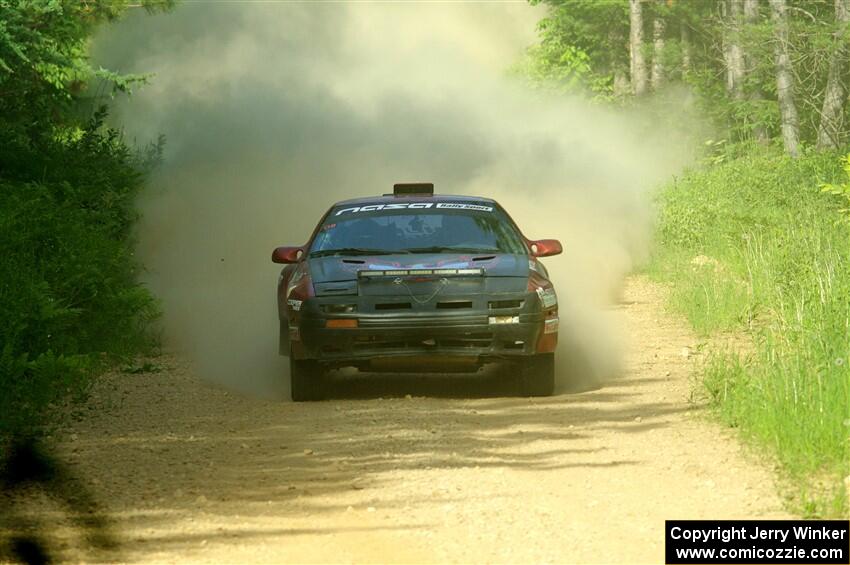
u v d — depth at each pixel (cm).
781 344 3541
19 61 5859
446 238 3822
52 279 4297
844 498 2288
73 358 3284
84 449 2944
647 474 2577
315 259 3762
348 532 2198
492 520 2253
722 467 2608
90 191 5806
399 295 3456
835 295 3894
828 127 10319
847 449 2566
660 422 3119
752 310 4841
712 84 12938
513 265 3597
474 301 3459
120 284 4981
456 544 2112
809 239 5375
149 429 3186
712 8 13500
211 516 2317
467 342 3472
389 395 3700
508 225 3916
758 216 6919
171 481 2602
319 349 3475
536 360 3550
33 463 2783
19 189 5197
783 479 2486
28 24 5866
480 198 4106
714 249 6731
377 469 2669
